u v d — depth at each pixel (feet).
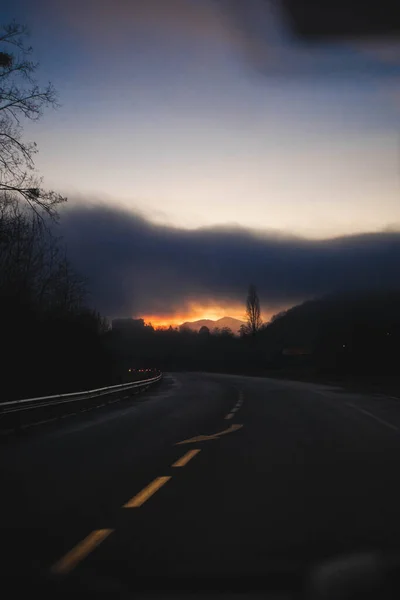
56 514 22.30
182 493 25.84
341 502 23.82
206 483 28.07
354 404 82.99
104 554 17.08
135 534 19.30
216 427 54.03
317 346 258.78
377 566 14.39
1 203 73.26
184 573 15.15
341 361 222.69
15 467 33.42
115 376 157.89
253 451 38.60
